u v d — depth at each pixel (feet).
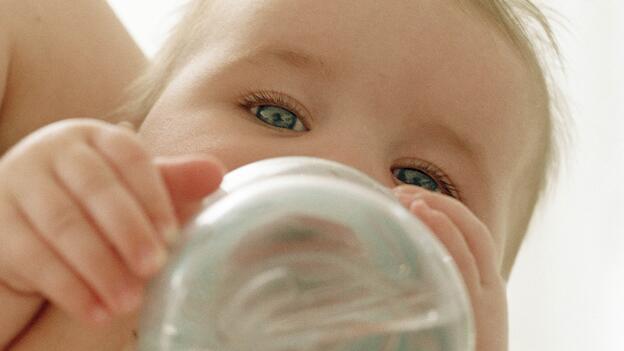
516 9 2.77
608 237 3.89
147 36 3.63
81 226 1.29
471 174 2.26
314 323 1.22
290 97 2.15
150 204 1.31
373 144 2.08
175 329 1.23
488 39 2.35
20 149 1.36
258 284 1.22
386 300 1.23
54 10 2.66
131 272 1.29
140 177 1.32
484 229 1.90
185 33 2.48
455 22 2.28
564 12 4.12
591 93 4.01
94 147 1.34
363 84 2.13
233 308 1.22
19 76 2.52
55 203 1.30
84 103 2.62
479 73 2.28
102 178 1.30
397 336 1.25
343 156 2.01
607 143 3.98
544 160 2.83
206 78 2.23
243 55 2.21
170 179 1.42
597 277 3.85
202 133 2.11
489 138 2.29
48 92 2.57
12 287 1.56
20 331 1.76
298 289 1.22
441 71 2.20
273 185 1.27
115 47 2.80
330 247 1.23
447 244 1.76
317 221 1.24
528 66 2.55
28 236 1.32
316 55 2.15
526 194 2.78
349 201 1.25
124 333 1.77
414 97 2.16
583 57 4.03
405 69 2.16
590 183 3.92
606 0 4.15
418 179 2.19
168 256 1.28
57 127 1.38
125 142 1.33
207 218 1.28
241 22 2.28
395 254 1.25
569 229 3.92
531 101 2.53
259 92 2.17
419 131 2.17
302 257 1.23
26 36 2.54
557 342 3.78
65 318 1.79
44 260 1.31
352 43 2.15
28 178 1.32
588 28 4.09
